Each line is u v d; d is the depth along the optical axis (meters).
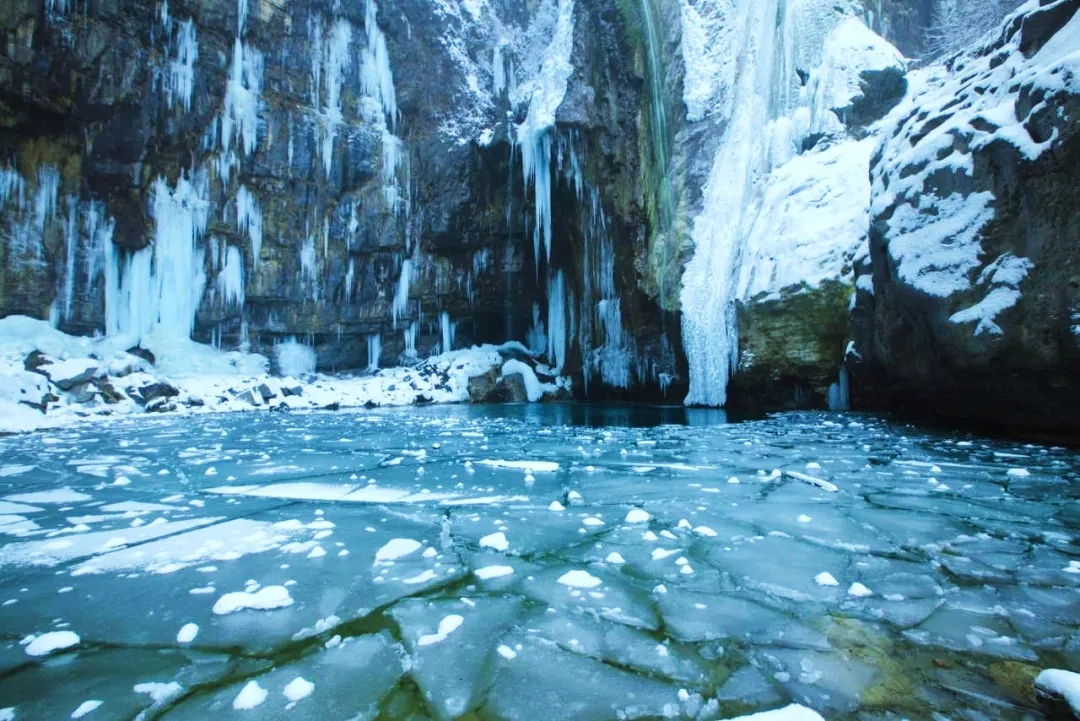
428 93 18.67
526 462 5.67
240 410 14.02
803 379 10.59
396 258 19.02
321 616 2.09
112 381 12.64
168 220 15.08
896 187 7.42
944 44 18.77
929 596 2.22
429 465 5.62
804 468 5.04
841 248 10.15
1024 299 5.63
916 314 6.86
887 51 12.58
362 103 18.08
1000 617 2.03
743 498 3.97
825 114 12.46
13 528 3.39
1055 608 2.09
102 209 14.16
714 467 5.26
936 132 6.97
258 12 15.62
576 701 1.53
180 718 1.46
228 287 16.33
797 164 12.23
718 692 1.56
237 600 2.19
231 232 16.17
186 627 1.97
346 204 18.14
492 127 19.08
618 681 1.63
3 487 4.70
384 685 1.62
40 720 1.46
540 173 17.03
